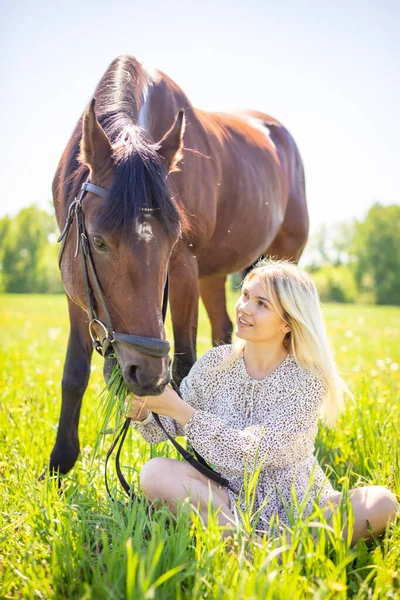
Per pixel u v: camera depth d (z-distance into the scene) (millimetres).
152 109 3736
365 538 2592
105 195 2676
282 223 6027
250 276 2838
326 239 81625
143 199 2502
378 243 65875
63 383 3535
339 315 23891
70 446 3531
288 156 6176
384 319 21406
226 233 4691
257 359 2861
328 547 2398
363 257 66500
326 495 2740
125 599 2014
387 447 3381
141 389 2475
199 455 2842
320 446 3883
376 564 2355
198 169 4074
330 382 2801
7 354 8141
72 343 3582
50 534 2479
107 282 2584
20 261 65062
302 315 2725
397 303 64812
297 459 2758
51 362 7516
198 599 2018
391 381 5633
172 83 4145
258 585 1989
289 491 2723
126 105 3277
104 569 2223
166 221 2539
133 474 3305
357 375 6512
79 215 2801
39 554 2416
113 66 3592
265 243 5328
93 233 2553
